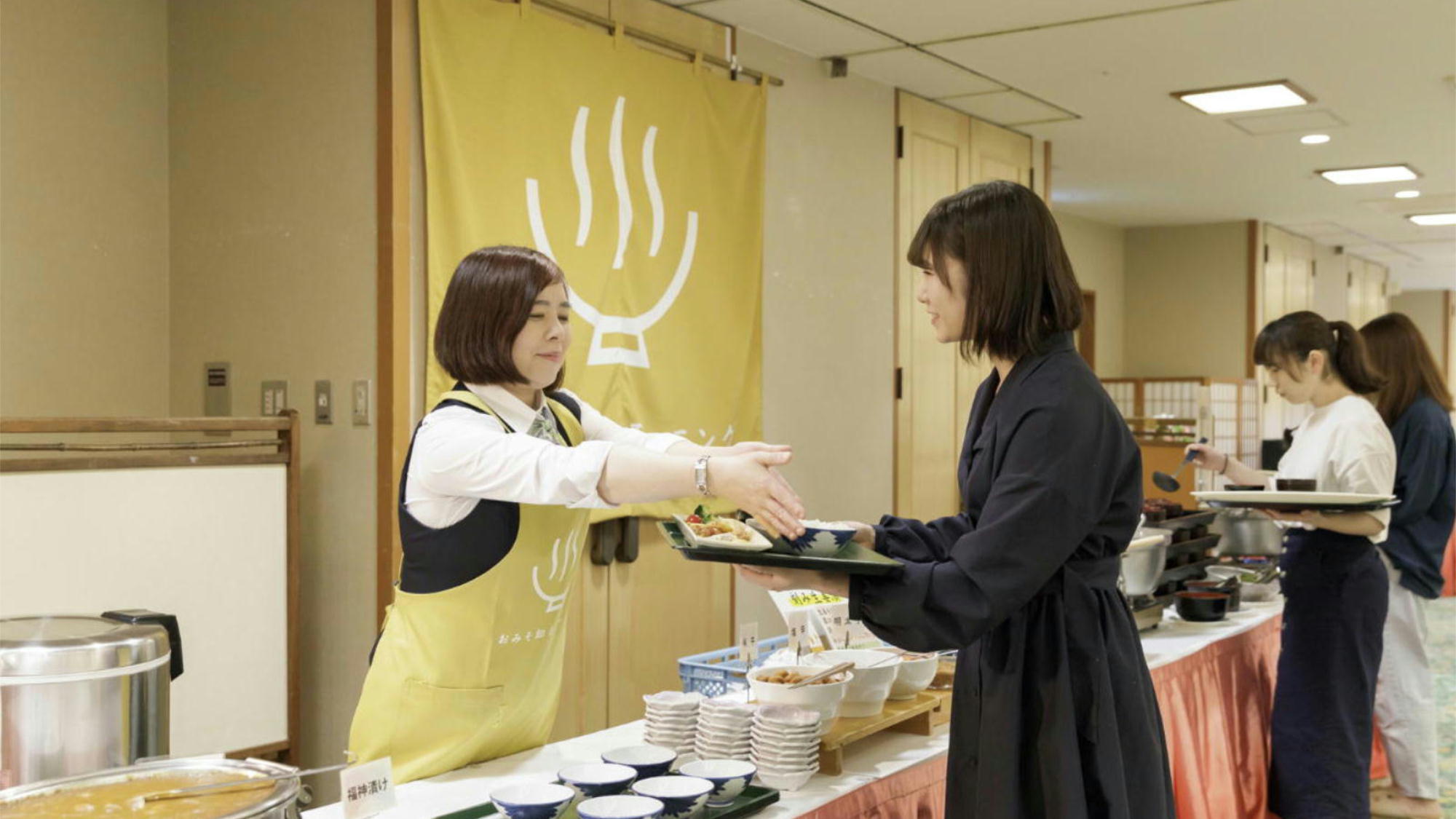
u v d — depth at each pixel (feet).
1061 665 5.63
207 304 12.31
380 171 10.98
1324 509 10.98
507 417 6.30
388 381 10.98
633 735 7.38
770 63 15.31
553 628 6.64
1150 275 30.71
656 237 13.41
